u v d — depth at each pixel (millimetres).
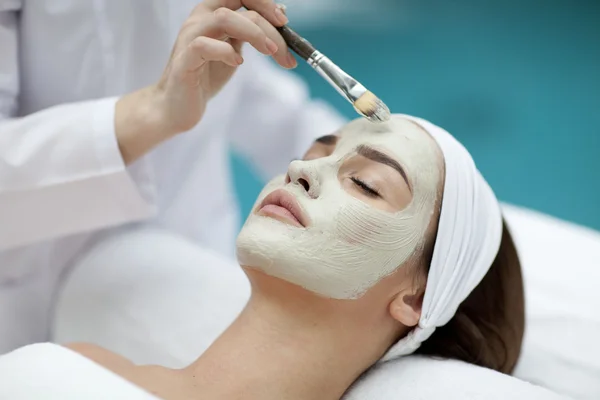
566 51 3719
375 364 1187
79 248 1568
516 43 3793
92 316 1426
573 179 2891
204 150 1688
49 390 895
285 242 1048
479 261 1188
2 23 1317
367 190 1108
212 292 1456
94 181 1270
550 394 1078
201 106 1210
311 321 1099
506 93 3387
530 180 2887
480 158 2998
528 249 1660
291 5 3996
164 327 1397
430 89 3395
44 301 1528
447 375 1115
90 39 1357
